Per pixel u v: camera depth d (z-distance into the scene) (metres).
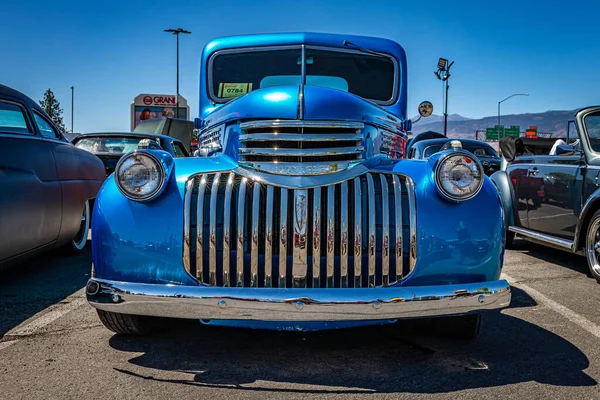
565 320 3.73
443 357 2.99
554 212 5.76
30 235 4.23
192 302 2.50
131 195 2.72
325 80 4.31
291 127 2.87
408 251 2.72
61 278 4.81
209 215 2.71
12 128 4.23
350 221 2.77
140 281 2.70
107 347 3.10
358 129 3.00
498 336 3.37
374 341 3.23
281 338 3.27
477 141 13.87
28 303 4.00
